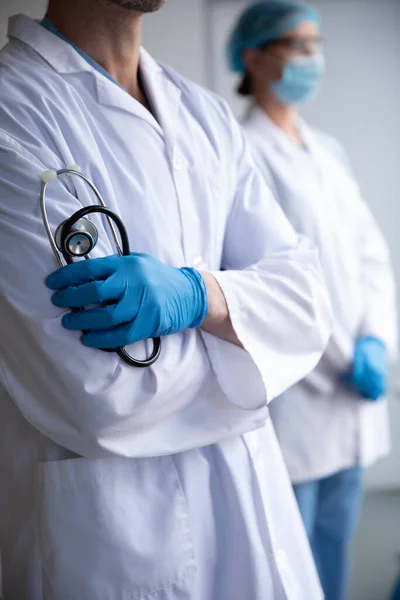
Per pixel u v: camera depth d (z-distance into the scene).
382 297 2.10
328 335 1.00
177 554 0.89
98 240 0.84
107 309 0.77
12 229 0.80
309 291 0.97
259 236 1.03
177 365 0.85
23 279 0.80
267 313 0.93
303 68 2.03
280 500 1.05
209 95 1.14
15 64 0.94
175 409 0.87
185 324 0.83
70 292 0.77
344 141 3.07
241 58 2.13
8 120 0.87
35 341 0.79
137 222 0.91
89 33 0.99
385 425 2.11
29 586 0.95
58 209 0.81
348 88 3.04
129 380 0.80
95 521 0.87
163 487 0.90
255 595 0.94
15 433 0.95
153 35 2.96
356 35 3.01
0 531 0.99
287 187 1.89
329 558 2.01
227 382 0.91
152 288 0.79
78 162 0.89
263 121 2.04
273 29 2.02
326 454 1.86
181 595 0.90
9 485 0.97
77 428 0.81
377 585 2.23
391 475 3.12
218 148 1.07
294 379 0.94
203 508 0.94
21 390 0.84
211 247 1.00
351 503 1.97
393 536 2.62
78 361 0.78
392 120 3.05
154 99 1.03
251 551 0.94
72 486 0.88
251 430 0.94
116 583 0.87
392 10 2.99
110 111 0.96
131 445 0.84
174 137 1.00
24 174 0.82
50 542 0.88
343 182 2.14
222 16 3.01
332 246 1.94
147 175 0.95
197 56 2.99
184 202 0.98
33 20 1.00
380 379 1.89
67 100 0.93
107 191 0.89
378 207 3.10
